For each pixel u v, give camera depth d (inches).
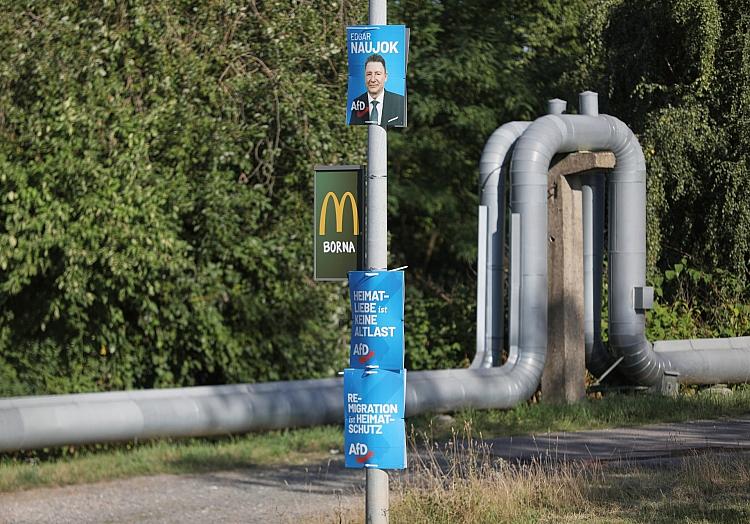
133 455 577.6
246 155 735.1
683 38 899.4
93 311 714.8
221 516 433.7
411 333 859.4
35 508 461.1
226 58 731.4
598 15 943.7
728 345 803.4
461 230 1183.6
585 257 778.8
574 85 1050.1
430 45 1131.9
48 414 549.3
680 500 391.2
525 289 713.6
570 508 387.2
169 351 736.3
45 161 680.4
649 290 734.5
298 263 743.1
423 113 1111.6
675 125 877.2
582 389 731.4
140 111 708.7
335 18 756.6
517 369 707.4
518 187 717.9
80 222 670.5
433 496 388.2
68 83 682.2
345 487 485.7
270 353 757.9
